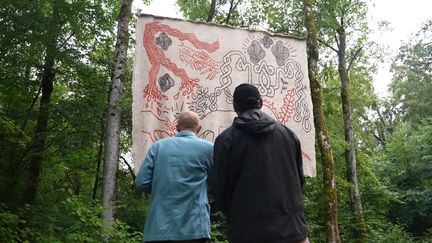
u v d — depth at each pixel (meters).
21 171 12.23
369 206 17.66
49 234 7.72
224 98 7.04
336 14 15.54
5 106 12.41
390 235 17.39
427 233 19.45
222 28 7.30
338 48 16.56
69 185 15.34
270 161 2.96
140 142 6.45
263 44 7.50
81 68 12.08
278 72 7.48
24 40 10.72
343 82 16.34
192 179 3.54
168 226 3.39
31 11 10.80
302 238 2.88
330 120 17.38
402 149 22.61
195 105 6.86
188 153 3.60
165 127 6.62
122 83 8.44
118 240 7.08
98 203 7.35
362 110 23.98
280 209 2.87
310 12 9.05
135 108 6.55
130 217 11.71
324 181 8.02
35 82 12.61
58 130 12.16
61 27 11.80
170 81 6.81
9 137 11.24
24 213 8.84
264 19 16.48
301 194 3.04
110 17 12.59
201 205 3.52
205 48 7.12
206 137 6.78
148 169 3.61
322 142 8.20
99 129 11.75
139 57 6.77
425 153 21.94
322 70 17.33
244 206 2.89
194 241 3.41
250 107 3.14
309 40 8.81
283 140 3.07
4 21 10.59
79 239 6.54
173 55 6.93
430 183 21.88
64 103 11.71
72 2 11.91
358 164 17.88
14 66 11.39
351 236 15.33
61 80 13.02
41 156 12.05
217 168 3.03
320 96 8.49
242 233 2.85
